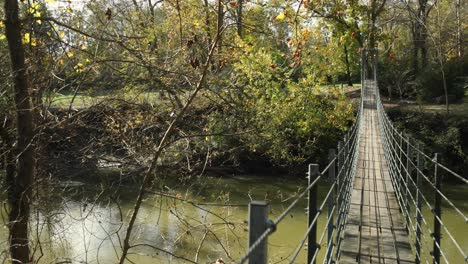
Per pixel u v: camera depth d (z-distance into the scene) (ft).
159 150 22.54
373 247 20.59
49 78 23.94
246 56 37.99
